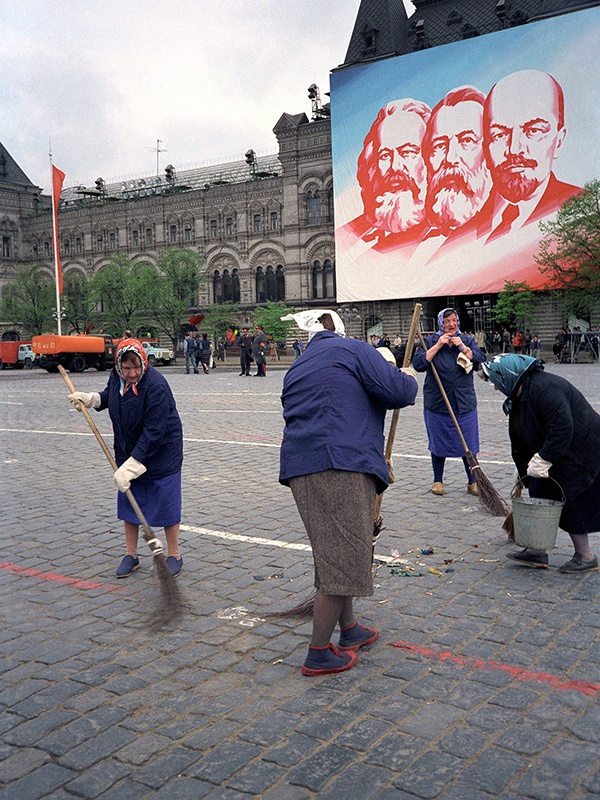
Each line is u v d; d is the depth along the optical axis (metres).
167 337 62.31
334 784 2.61
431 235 48.94
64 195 77.81
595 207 40.38
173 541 5.16
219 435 12.13
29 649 3.88
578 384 19.59
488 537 5.79
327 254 56.91
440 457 7.30
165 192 66.81
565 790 2.55
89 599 4.64
